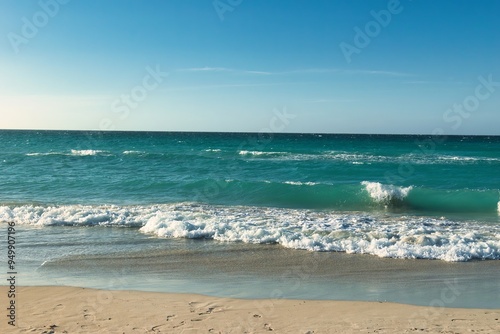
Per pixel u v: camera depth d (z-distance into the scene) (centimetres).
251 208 1505
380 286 717
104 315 564
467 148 4806
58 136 9050
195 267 823
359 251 932
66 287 687
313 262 858
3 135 9581
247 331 516
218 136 10012
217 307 604
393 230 1106
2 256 898
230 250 947
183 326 529
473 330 526
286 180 2262
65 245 989
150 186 1994
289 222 1205
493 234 1054
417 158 3284
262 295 665
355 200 1752
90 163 2909
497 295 672
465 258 874
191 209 1453
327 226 1155
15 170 2564
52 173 2438
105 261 861
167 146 5203
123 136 9706
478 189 1847
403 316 576
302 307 609
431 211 1576
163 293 665
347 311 595
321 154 3750
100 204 1599
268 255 908
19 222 1254
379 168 2538
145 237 1073
